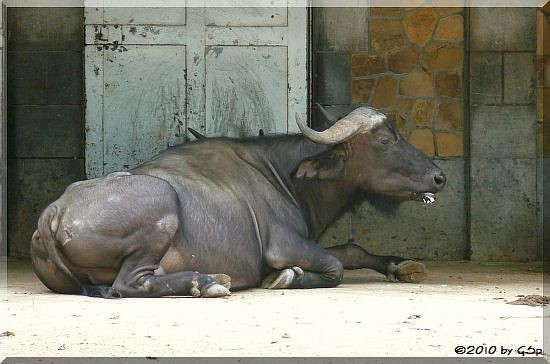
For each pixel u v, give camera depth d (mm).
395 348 18172
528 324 21016
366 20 38719
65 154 38844
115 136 35938
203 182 27438
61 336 19312
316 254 28375
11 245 38625
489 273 34062
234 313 22281
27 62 38906
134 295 25219
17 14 38938
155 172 27172
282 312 22500
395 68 38750
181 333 19625
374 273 33812
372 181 29859
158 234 25609
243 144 29641
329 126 30547
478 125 38562
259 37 36094
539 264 37656
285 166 29812
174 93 36094
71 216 25500
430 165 29859
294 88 36094
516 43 38781
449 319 21672
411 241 38562
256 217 28094
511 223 38594
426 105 38781
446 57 38875
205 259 26594
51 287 26438
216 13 36094
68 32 39062
